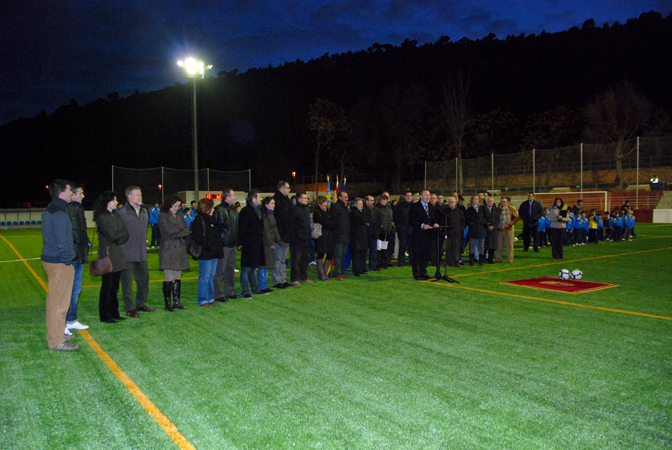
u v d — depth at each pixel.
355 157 57.91
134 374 4.05
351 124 55.72
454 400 3.51
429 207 9.04
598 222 16.50
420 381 3.86
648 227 25.42
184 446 2.90
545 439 2.97
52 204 4.68
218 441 2.96
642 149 36.00
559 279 8.84
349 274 9.76
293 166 65.62
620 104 42.75
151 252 14.98
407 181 51.06
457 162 35.53
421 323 5.64
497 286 8.12
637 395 3.60
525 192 34.16
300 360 4.36
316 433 3.04
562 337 5.05
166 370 4.14
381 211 10.22
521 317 5.91
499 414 3.29
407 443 2.92
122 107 92.44
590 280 8.73
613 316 5.95
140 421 3.23
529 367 4.17
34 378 3.98
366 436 3.00
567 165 34.84
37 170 74.69
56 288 4.68
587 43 68.69
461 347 4.72
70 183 4.81
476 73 68.50
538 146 46.09
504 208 11.20
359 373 4.04
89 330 5.44
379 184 50.84
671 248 14.78
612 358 4.39
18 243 19.67
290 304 6.76
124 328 5.52
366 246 9.45
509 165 35.34
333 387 3.75
